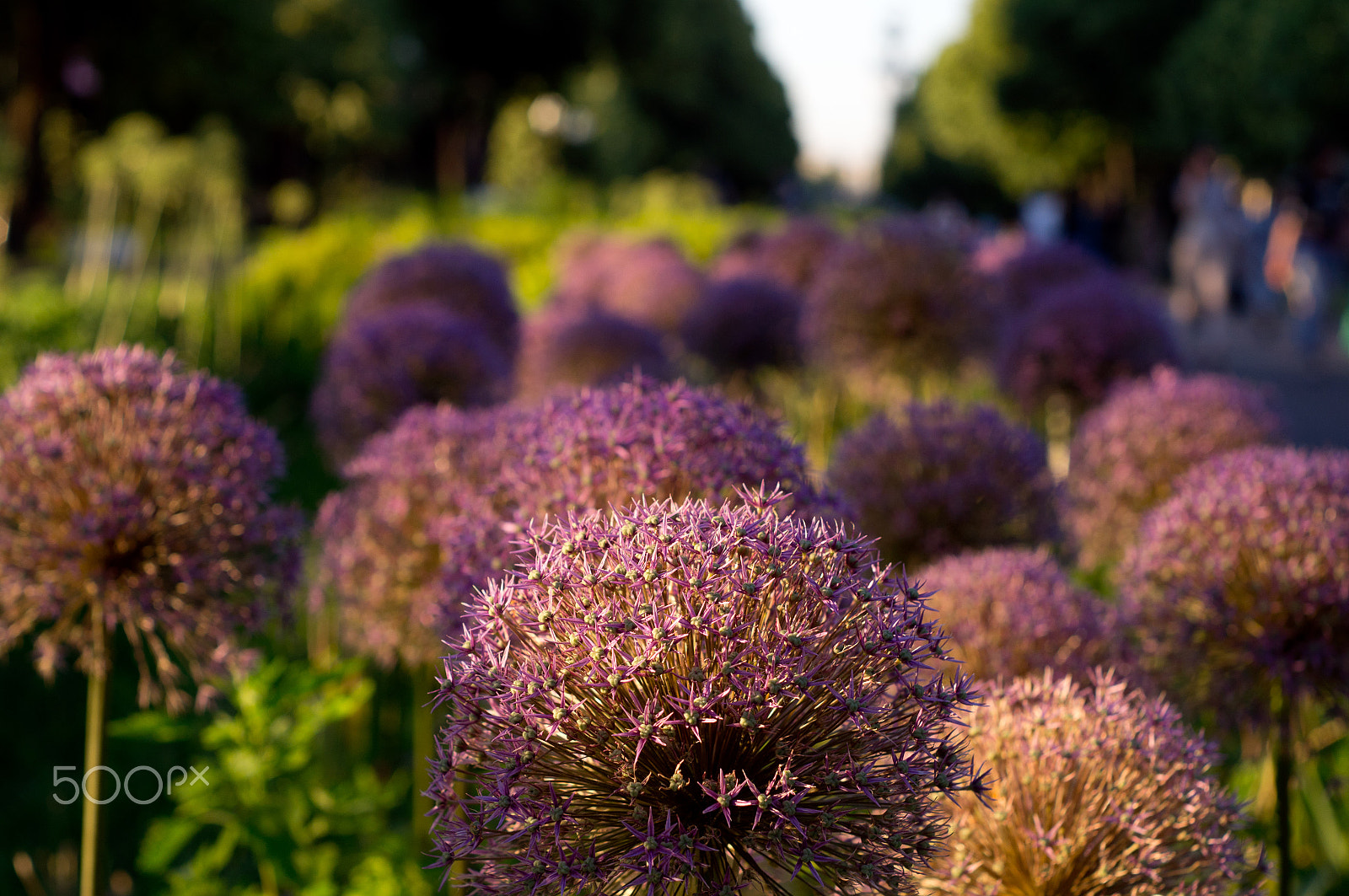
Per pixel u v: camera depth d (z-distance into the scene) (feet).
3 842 10.64
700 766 4.65
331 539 9.25
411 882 8.79
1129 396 12.71
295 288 34.12
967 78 132.57
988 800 5.39
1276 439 12.20
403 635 8.52
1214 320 65.92
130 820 11.09
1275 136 75.41
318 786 9.73
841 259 18.60
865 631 4.58
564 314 22.25
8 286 20.94
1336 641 7.12
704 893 4.33
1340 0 72.08
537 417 7.89
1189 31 97.14
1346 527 7.14
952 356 18.31
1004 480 10.80
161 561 6.97
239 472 7.20
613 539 4.74
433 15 145.18
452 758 4.52
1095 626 7.50
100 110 84.12
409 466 8.41
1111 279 18.62
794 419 22.77
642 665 4.39
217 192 22.49
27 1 77.97
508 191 89.71
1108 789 5.40
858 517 6.81
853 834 4.39
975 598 7.40
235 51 88.12
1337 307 54.85
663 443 6.28
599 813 4.62
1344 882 8.44
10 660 11.58
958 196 210.79
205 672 7.27
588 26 152.05
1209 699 7.47
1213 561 7.30
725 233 53.88
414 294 19.65
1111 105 118.32
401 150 169.27
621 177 166.81
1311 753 8.24
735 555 4.70
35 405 7.04
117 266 21.36
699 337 21.59
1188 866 5.32
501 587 4.93
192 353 21.49
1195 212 61.57
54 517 6.84
